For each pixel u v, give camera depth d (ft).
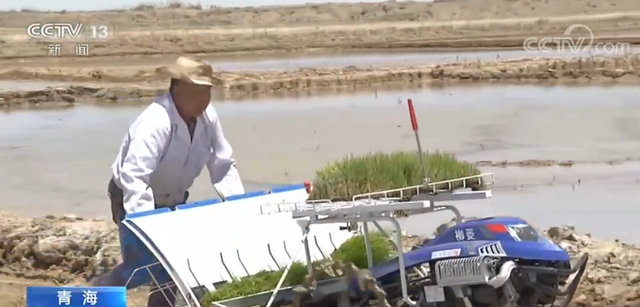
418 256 20.29
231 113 85.66
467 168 32.50
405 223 39.83
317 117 79.25
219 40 223.92
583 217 41.55
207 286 22.09
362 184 31.86
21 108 101.81
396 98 91.76
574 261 29.32
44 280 34.47
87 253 36.29
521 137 64.34
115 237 37.78
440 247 20.18
